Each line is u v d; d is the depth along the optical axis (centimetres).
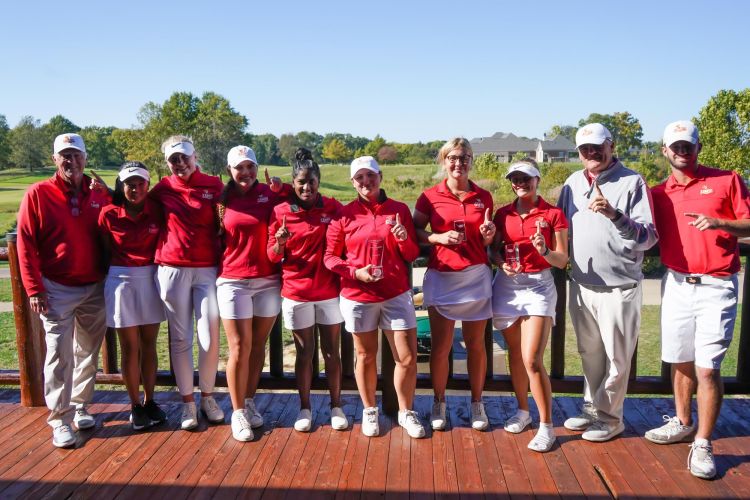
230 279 353
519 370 360
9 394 440
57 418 357
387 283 346
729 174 312
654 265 1734
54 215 346
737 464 320
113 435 366
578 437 356
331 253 348
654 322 1155
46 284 350
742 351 382
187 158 350
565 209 352
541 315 334
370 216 342
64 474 319
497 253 353
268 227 351
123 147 6738
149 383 376
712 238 312
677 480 306
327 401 417
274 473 318
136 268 356
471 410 383
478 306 351
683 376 335
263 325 367
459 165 336
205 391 379
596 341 350
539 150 9794
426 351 892
